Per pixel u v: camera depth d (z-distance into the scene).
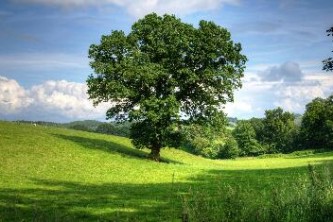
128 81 55.66
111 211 21.91
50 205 23.20
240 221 11.98
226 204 12.62
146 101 53.31
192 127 57.47
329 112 149.88
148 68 53.25
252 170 52.28
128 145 74.00
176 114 52.69
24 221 18.59
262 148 167.88
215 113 57.25
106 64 55.59
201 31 55.59
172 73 56.28
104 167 44.91
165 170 46.72
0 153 44.00
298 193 13.39
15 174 35.53
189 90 57.62
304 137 159.50
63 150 52.00
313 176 14.61
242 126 169.12
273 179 37.97
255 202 13.02
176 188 31.77
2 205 22.31
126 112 58.72
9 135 55.53
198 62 56.09
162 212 21.55
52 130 75.94
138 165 48.94
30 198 25.33
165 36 56.62
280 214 12.37
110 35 57.38
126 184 34.66
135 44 57.25
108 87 54.09
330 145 147.75
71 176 37.62
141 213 21.38
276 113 180.25
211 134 58.06
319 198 12.88
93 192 29.09
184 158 78.56
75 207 22.88
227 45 55.44
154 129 54.97
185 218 10.98
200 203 12.23
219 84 56.06
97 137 76.69
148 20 56.94
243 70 56.66
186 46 53.88
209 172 47.19
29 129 67.81
